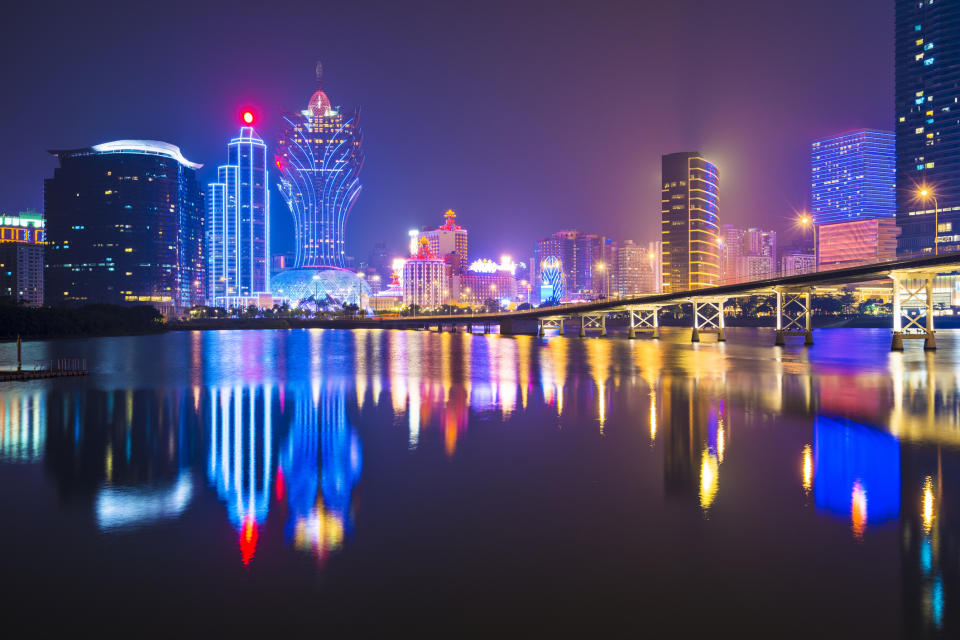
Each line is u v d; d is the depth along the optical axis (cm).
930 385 6328
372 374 8119
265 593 1814
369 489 2789
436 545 2142
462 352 12775
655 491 2708
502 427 4225
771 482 2823
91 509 2536
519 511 2470
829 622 1641
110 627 1641
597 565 1975
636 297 17212
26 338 19112
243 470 3136
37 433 4125
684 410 4850
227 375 8100
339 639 1579
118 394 6141
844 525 2280
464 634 1598
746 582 1856
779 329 13875
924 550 2061
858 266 10831
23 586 1866
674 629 1614
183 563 2012
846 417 4478
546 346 14900
